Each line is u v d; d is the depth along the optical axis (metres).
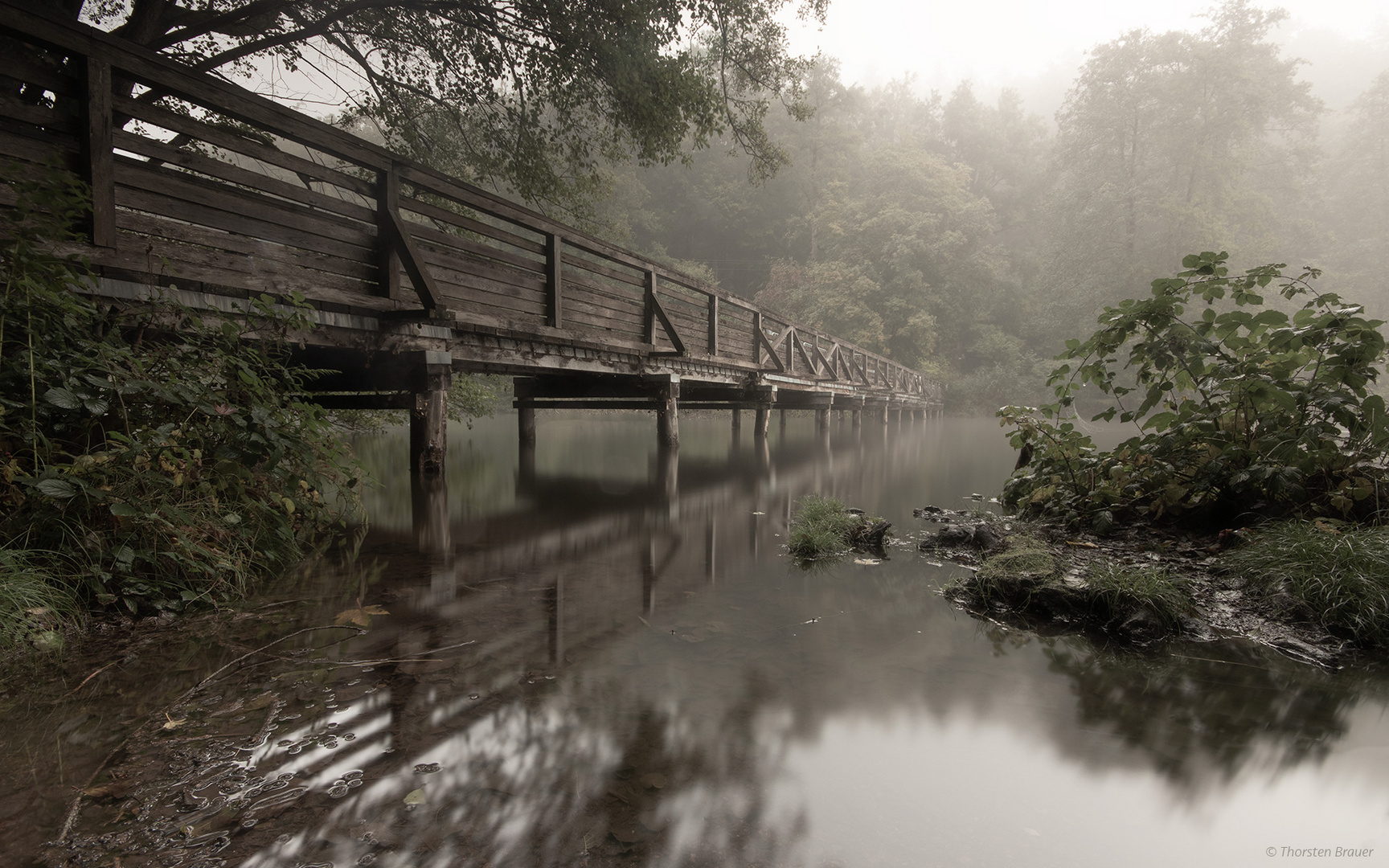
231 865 0.98
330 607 2.29
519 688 1.65
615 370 7.02
